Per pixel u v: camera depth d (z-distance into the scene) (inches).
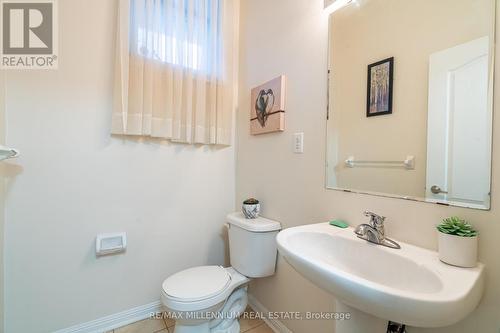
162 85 59.5
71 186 51.9
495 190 25.8
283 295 54.7
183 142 64.5
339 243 36.2
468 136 28.1
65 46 50.6
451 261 26.1
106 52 54.6
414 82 33.6
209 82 67.2
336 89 43.8
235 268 58.6
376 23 38.5
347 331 34.4
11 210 46.5
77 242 52.7
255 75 65.6
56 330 51.0
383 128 37.2
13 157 43.2
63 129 50.8
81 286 53.2
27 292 48.2
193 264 67.8
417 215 32.3
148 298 61.2
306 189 49.4
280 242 33.1
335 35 44.0
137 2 54.9
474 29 27.9
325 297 44.0
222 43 68.9
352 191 40.6
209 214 70.1
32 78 48.0
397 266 29.4
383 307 21.2
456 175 29.0
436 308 19.5
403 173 34.3
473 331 26.9
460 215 28.2
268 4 60.5
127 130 54.8
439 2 31.1
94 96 53.6
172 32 59.9
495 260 25.5
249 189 67.8
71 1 50.9
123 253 57.8
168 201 63.4
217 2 68.0
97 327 54.9
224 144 70.9
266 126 59.2
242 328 58.1
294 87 52.3
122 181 57.3
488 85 26.6
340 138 43.1
